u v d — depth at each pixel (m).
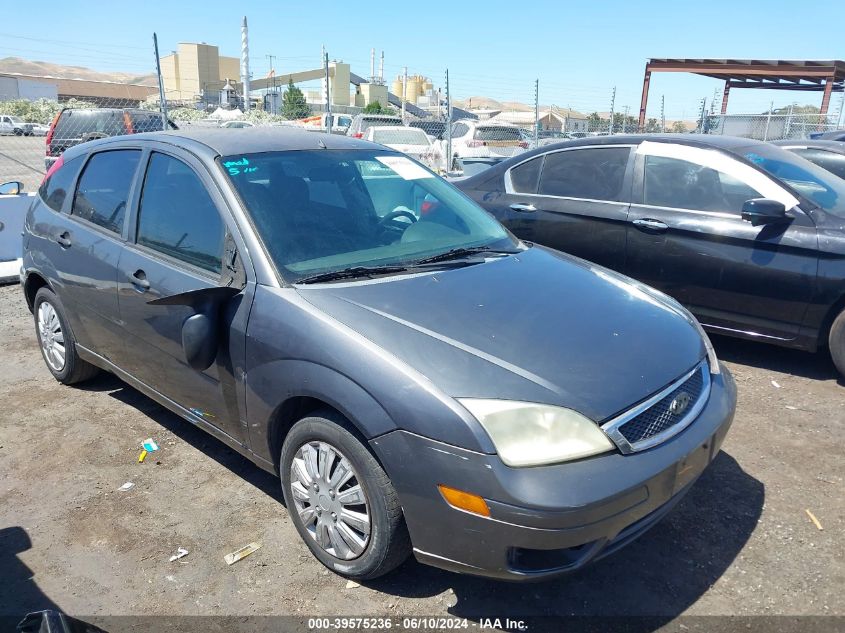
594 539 2.35
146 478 3.61
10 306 6.76
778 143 8.07
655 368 2.68
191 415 3.51
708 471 3.61
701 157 5.17
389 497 2.54
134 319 3.64
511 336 2.69
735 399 3.07
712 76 23.41
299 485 2.90
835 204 5.02
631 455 2.44
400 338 2.61
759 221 4.65
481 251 3.57
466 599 2.72
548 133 19.45
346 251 3.26
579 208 5.60
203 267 3.29
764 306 4.82
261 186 3.36
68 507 3.36
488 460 2.31
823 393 4.59
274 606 2.69
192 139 3.69
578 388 2.47
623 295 3.27
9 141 22.88
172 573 2.88
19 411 4.40
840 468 3.63
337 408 2.60
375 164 3.95
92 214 4.14
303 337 2.73
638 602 2.69
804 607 2.65
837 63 20.48
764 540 3.05
